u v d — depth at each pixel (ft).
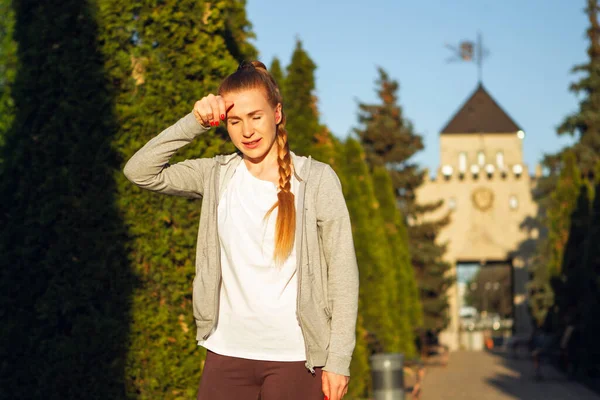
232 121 10.42
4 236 20.72
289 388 10.21
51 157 20.62
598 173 72.74
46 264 20.36
